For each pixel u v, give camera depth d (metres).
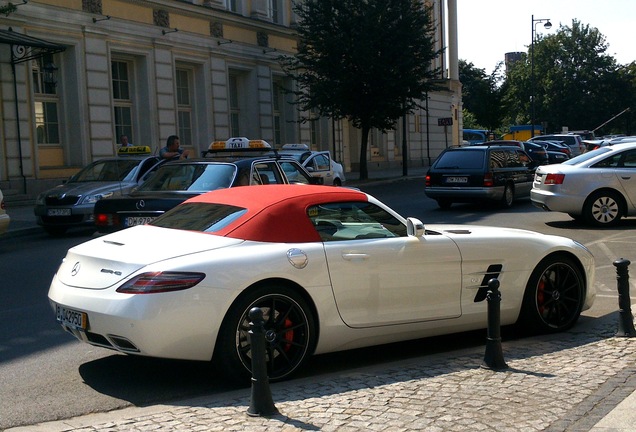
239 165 10.34
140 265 5.18
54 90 24.11
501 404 4.74
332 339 5.67
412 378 5.47
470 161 18.89
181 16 28.86
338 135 41.06
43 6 22.92
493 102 72.19
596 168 14.67
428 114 52.41
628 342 6.36
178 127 29.02
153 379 5.73
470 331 7.19
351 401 4.89
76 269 5.58
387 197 24.39
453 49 57.28
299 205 5.75
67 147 24.38
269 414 4.62
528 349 6.30
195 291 5.08
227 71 31.64
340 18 30.58
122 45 26.02
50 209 15.07
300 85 34.44
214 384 5.59
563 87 88.88
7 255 12.92
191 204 6.34
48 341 6.93
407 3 30.80
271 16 35.34
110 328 5.10
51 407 5.12
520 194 19.98
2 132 22.02
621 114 82.50
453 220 16.77
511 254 6.54
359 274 5.72
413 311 6.02
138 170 15.98
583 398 4.84
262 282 5.34
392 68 30.75
